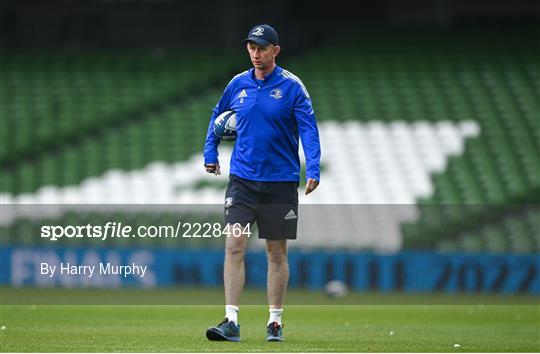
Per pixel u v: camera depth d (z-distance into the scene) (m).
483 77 96.25
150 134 89.75
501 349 25.55
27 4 105.88
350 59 99.06
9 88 96.25
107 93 96.25
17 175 84.69
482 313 44.81
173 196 81.56
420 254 66.75
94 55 101.75
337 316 42.53
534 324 37.47
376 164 85.19
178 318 39.03
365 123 90.44
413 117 91.19
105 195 82.06
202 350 23.62
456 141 88.06
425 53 99.69
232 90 27.91
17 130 90.75
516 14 105.94
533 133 89.12
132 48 105.94
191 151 87.56
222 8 105.50
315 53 100.12
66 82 97.44
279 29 105.94
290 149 27.69
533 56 99.06
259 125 27.28
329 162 85.19
